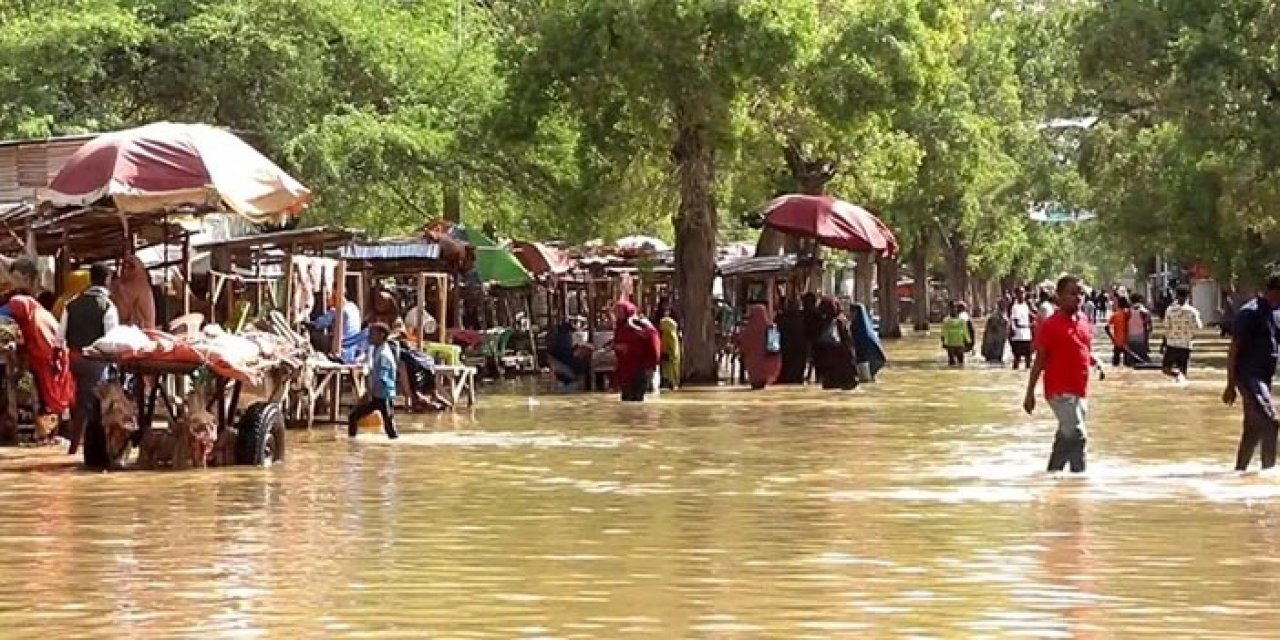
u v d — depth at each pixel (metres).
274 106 58.41
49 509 24.89
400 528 22.97
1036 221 145.50
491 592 17.98
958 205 117.88
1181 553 20.70
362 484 28.33
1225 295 108.69
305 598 17.59
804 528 22.97
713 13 57.09
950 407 48.34
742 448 35.25
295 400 39.66
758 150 61.84
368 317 53.53
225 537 22.03
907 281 175.50
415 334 48.88
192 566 19.66
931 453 34.03
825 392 56.06
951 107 92.19
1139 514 24.33
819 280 71.44
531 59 59.38
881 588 18.27
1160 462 31.97
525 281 61.88
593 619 16.52
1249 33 68.62
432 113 61.00
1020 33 109.81
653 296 77.75
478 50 65.12
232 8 58.31
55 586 18.31
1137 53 69.75
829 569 19.50
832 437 37.97
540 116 59.69
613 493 27.12
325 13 59.06
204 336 30.89
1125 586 18.44
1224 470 30.45
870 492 27.20
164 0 59.28
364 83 61.53
